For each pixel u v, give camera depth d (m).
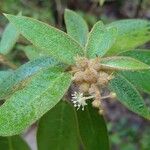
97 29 0.12
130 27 0.15
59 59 0.11
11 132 0.10
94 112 0.15
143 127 0.45
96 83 0.10
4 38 0.16
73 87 0.12
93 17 0.36
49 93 0.11
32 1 0.35
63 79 0.11
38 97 0.11
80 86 0.10
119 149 0.43
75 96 0.11
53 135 0.15
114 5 0.40
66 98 0.15
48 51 0.11
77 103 0.12
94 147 0.15
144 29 0.15
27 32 0.11
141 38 0.14
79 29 0.15
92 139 0.15
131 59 0.10
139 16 0.31
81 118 0.15
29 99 0.10
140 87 0.14
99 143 0.15
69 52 0.11
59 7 0.28
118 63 0.10
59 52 0.11
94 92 0.10
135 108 0.13
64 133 0.15
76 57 0.11
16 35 0.16
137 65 0.10
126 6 0.40
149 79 0.14
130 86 0.13
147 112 0.13
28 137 0.28
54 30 0.11
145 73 0.14
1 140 0.15
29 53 0.15
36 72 0.12
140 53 0.14
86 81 0.10
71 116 0.15
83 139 0.15
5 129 0.10
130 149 0.43
